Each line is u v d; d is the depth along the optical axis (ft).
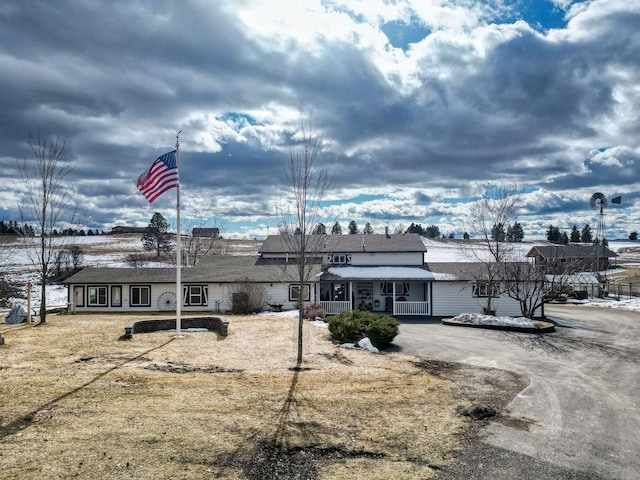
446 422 30.53
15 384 35.76
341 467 23.66
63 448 24.20
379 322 61.05
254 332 65.82
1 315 87.71
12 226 211.20
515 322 79.66
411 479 22.59
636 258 344.08
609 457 25.70
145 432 26.78
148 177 57.41
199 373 41.22
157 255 222.89
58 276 110.63
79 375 39.04
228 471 22.62
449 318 94.73
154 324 66.18
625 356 56.44
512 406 34.68
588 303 130.41
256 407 32.01
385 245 122.52
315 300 101.04
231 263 116.67
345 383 39.19
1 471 21.34
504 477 23.08
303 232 47.34
